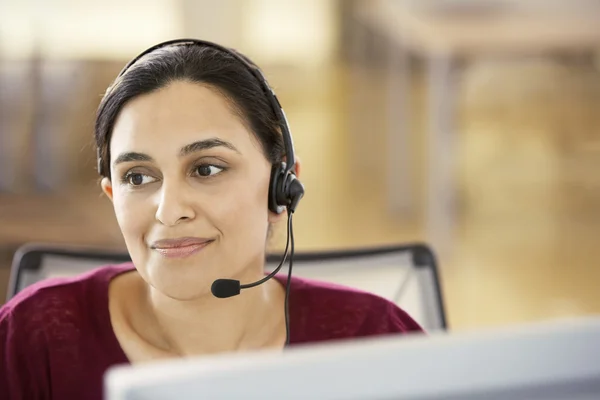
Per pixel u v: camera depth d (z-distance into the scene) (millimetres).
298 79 9312
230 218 1063
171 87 1058
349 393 554
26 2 8023
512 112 6973
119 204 1080
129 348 1166
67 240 4125
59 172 5363
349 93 8992
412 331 1334
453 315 3879
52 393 1161
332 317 1267
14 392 1158
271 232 1296
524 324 588
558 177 6395
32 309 1180
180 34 5910
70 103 5922
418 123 7672
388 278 1563
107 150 1117
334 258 1562
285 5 9867
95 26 8312
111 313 1192
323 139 7676
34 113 5645
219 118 1060
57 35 7848
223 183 1062
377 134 7855
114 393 526
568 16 4691
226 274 1086
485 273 4480
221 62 1096
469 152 6898
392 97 5672
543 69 6871
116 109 1074
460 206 5621
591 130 6496
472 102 7160
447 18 4676
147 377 528
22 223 4312
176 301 1139
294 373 547
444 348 566
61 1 8195
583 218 5500
